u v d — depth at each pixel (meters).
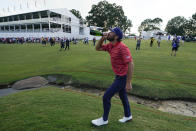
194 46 22.98
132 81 5.85
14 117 2.83
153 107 4.35
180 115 3.60
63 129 2.35
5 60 11.33
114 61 2.12
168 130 2.54
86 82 6.21
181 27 52.78
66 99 3.90
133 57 11.51
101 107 3.41
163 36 45.66
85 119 2.70
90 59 11.27
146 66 8.45
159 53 13.91
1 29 52.19
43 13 41.03
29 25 45.03
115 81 2.17
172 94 4.94
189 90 5.05
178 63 9.32
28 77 6.93
